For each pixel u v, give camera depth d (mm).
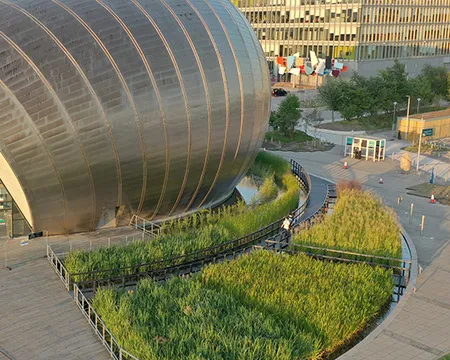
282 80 110625
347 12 99062
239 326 20328
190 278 25156
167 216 33781
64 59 27703
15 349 20344
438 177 49156
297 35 106000
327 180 46906
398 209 40000
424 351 21188
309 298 22859
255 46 35188
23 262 27281
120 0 30391
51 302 23688
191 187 32688
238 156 34219
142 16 30219
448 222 37312
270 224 32656
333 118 75750
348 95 74250
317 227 31328
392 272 26938
